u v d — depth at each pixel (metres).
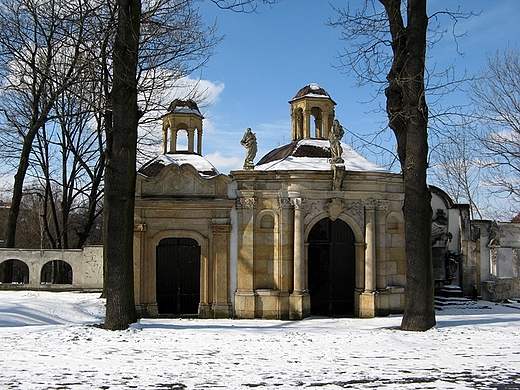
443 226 33.22
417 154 18.78
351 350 15.09
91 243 64.94
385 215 26.88
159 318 25.56
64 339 16.00
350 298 28.88
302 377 11.77
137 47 18.92
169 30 20.39
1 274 33.28
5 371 11.94
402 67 19.28
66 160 40.44
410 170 18.88
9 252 31.30
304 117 30.64
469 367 12.81
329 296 27.70
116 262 18.30
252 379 11.56
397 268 27.38
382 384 11.17
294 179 26.12
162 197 26.58
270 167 27.56
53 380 11.23
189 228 26.59
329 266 28.75
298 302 25.36
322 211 26.27
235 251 26.42
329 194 26.22
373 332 18.38
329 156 28.84
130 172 19.67
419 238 18.89
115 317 18.08
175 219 26.56
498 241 33.72
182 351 14.79
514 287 33.97
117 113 18.48
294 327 20.53
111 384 11.02
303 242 25.98
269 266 26.33
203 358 13.84
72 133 39.44
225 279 26.22
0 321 19.84
